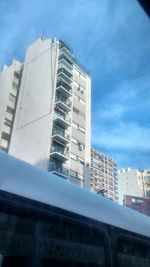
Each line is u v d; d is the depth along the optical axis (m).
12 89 43.69
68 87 41.59
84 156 39.12
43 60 42.22
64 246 2.08
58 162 35.31
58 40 42.56
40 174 2.12
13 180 1.88
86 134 41.22
